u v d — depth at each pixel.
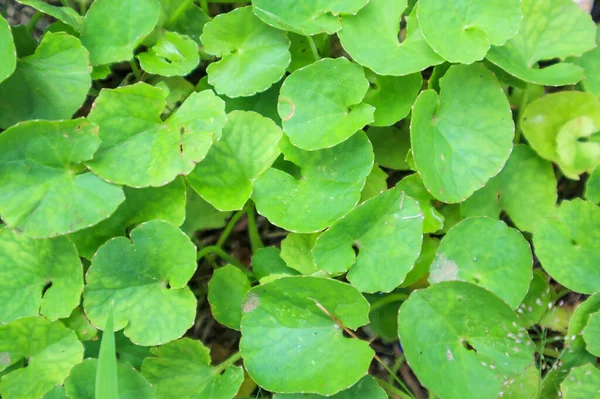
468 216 0.42
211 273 0.44
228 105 0.43
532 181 0.43
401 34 0.45
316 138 0.41
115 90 0.40
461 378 0.39
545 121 0.43
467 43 0.41
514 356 0.39
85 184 0.39
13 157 0.38
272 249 0.42
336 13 0.41
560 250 0.41
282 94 0.41
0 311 0.39
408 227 0.40
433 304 0.39
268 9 0.41
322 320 0.40
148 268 0.40
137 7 0.42
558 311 0.43
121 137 0.40
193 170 0.40
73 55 0.41
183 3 0.43
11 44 0.39
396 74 0.40
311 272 0.41
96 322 0.39
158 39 0.43
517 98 0.44
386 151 0.43
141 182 0.39
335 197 0.41
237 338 0.44
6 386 0.39
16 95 0.40
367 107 0.41
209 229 0.45
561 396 0.41
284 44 0.42
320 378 0.39
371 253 0.40
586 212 0.41
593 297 0.40
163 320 0.39
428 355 0.39
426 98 0.40
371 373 0.44
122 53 0.42
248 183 0.41
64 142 0.39
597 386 0.40
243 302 0.40
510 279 0.40
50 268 0.40
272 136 0.41
